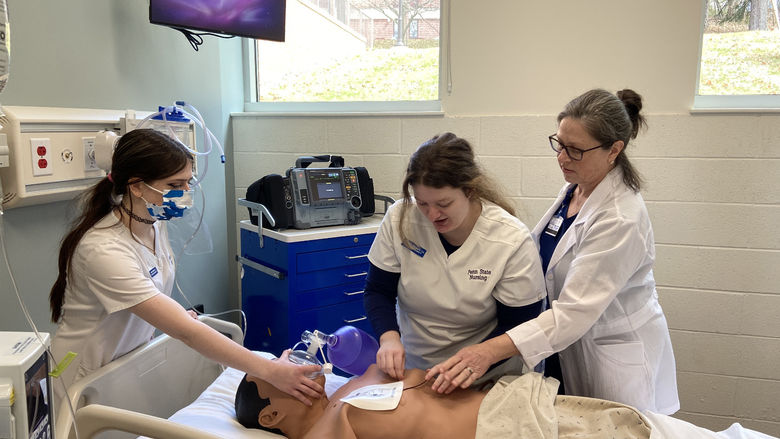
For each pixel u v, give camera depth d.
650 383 1.47
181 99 2.39
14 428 0.85
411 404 1.25
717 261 2.41
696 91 2.46
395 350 1.39
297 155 2.84
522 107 2.54
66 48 1.78
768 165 2.30
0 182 1.38
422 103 2.75
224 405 1.49
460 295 1.42
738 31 2.40
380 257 1.54
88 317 1.39
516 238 1.40
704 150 2.36
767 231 2.35
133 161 1.34
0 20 0.93
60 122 1.65
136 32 2.10
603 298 1.34
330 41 2.87
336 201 2.37
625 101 1.50
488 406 1.25
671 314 2.49
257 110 2.97
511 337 1.33
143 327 1.52
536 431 1.16
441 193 1.27
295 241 2.19
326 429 1.24
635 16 2.37
